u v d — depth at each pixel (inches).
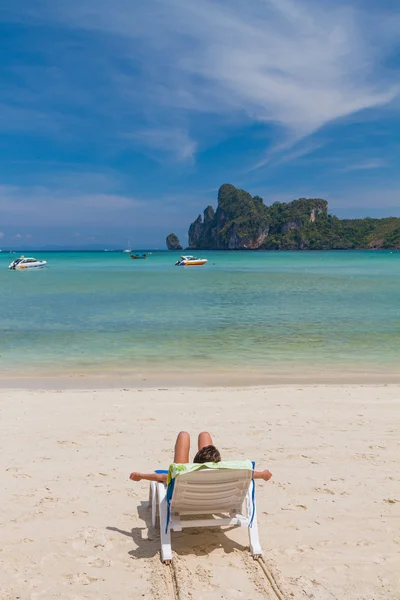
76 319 739.4
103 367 439.8
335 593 139.8
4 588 140.7
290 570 150.6
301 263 3590.1
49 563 153.5
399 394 350.3
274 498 197.2
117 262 4109.3
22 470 220.5
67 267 3110.2
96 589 141.2
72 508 187.9
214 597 137.5
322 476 216.7
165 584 143.5
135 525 177.3
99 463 228.8
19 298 1075.3
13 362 458.9
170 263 3806.6
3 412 305.6
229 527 177.3
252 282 1617.9
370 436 265.9
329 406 321.1
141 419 293.1
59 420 290.4
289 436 265.6
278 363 456.1
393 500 194.9
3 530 171.8
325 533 171.8
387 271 2361.0
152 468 223.8
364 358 475.8
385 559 156.6
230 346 532.4
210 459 159.8
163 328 652.7
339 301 991.6
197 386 377.1
